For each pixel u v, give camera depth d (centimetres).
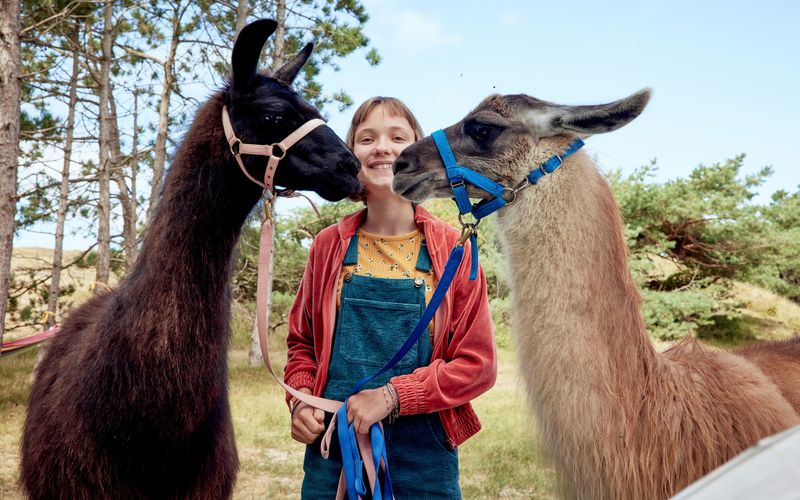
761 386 265
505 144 279
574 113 269
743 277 2058
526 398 270
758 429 249
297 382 257
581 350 245
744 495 91
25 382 1107
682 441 246
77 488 258
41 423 284
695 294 1877
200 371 253
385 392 230
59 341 332
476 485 608
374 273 255
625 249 269
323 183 274
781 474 91
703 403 256
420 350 245
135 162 1758
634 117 258
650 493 243
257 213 305
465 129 285
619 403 242
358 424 228
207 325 256
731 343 1947
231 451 313
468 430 254
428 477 244
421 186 279
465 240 250
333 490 246
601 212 266
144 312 248
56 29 1549
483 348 242
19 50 820
